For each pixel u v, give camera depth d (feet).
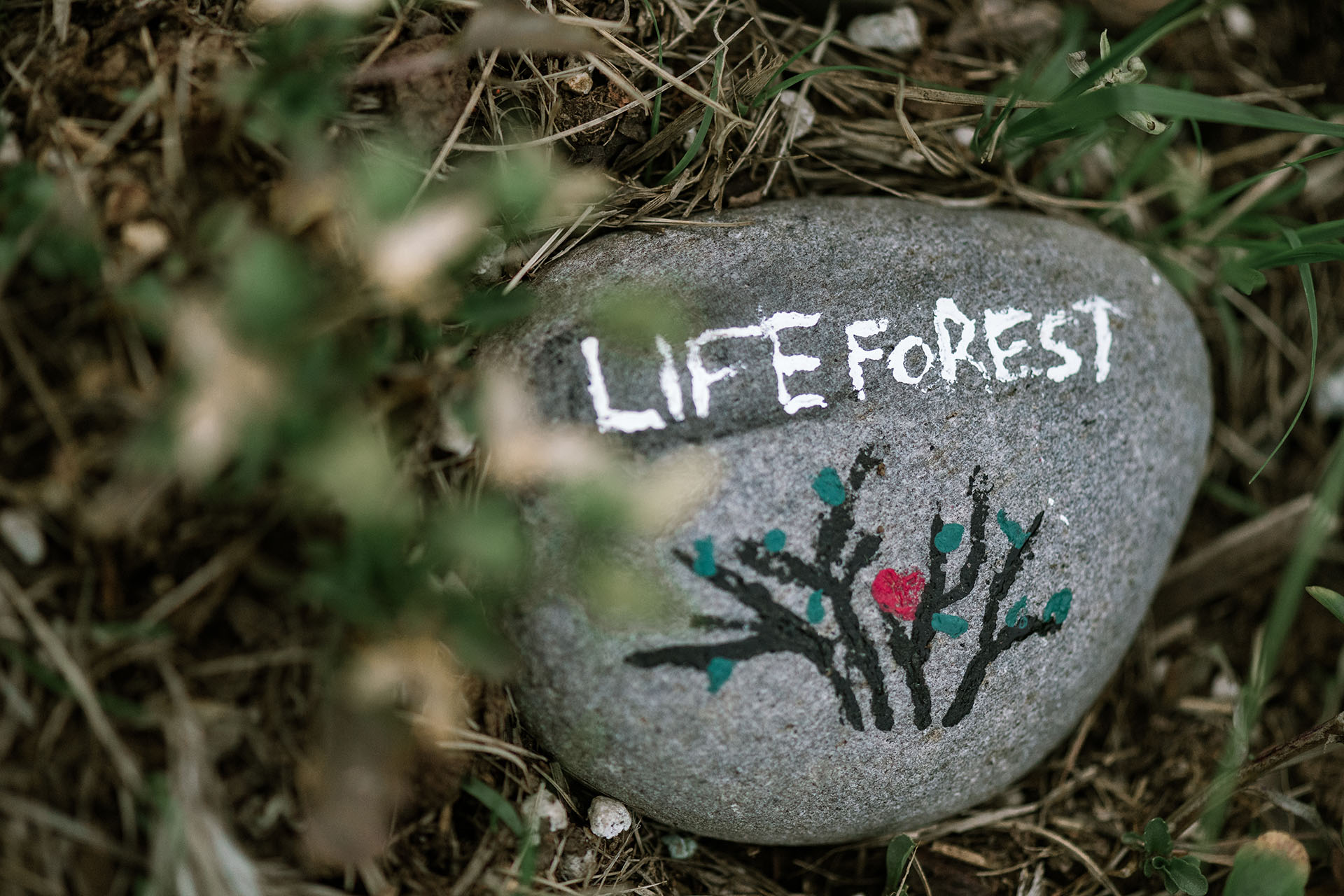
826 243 1.04
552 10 1.04
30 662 0.88
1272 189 1.28
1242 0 1.32
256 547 0.91
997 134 1.14
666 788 1.01
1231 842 1.12
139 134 0.93
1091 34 1.28
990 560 1.01
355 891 0.95
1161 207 1.29
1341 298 1.32
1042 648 1.04
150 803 0.89
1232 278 1.16
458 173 1.00
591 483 0.91
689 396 0.98
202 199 0.92
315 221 0.93
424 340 0.96
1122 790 1.17
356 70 0.97
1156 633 1.24
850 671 0.99
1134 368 1.08
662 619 0.96
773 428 0.99
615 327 0.92
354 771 0.89
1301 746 1.03
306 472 0.85
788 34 1.18
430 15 1.00
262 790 0.92
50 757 0.88
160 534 0.90
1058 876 1.12
